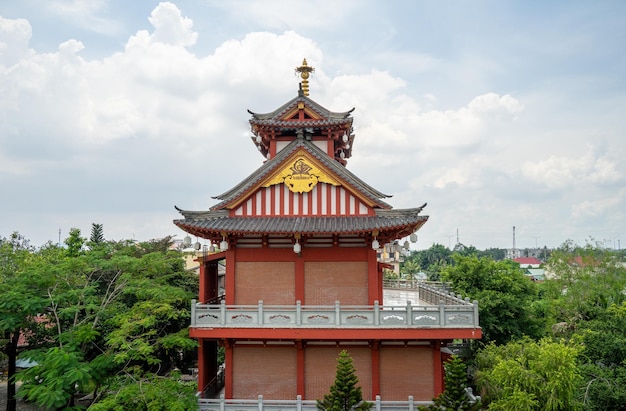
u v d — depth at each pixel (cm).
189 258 6838
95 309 2545
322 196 2816
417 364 2647
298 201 2822
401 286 4597
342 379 2111
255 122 3228
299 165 2831
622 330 3325
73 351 2284
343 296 2730
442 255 18050
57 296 2405
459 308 2461
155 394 2173
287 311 2516
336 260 2753
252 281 2775
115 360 2222
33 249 4856
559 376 2416
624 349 3044
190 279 4522
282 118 3347
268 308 2669
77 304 2600
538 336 4678
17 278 2538
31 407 3728
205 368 2806
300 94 3366
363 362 2666
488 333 4438
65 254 5356
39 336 2944
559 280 6344
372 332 2469
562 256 6481
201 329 2523
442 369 2650
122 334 2331
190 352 4681
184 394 2378
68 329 2695
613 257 6250
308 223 2656
